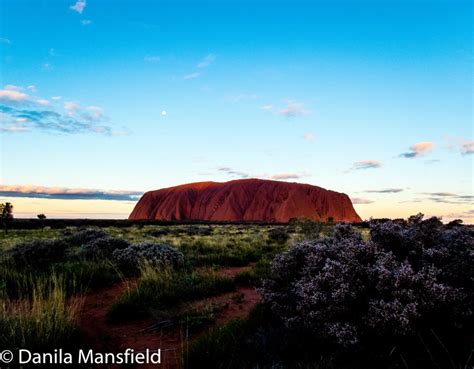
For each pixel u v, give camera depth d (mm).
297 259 5637
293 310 4922
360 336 3887
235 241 21406
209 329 5551
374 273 4152
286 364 3848
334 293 4020
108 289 8805
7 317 4984
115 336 5664
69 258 11727
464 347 3582
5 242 23203
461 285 4199
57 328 5016
